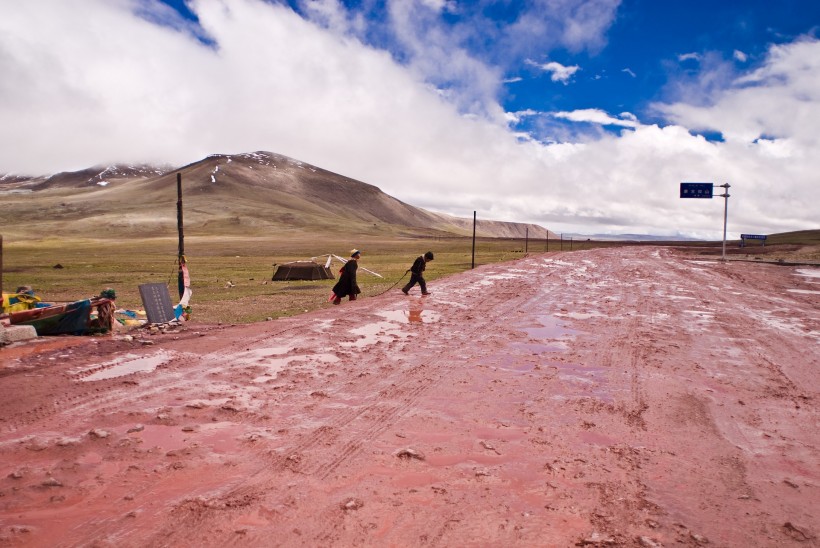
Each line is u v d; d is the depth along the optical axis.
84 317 10.80
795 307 15.91
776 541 3.57
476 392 7.06
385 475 4.56
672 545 3.50
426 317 13.59
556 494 4.22
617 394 7.01
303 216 194.75
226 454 4.98
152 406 6.33
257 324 12.38
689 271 32.19
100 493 4.20
